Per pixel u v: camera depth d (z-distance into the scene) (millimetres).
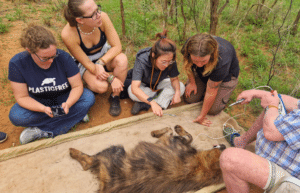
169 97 3303
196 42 2127
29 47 2064
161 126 3057
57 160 2533
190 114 3318
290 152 1800
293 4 6898
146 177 2275
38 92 2609
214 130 3088
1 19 4918
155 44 2420
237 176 1948
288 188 1589
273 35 5098
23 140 2684
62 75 2617
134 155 2477
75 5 2326
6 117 3061
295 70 4297
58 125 2898
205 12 5469
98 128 2877
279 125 1754
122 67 3223
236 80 2957
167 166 2324
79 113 2977
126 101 3580
